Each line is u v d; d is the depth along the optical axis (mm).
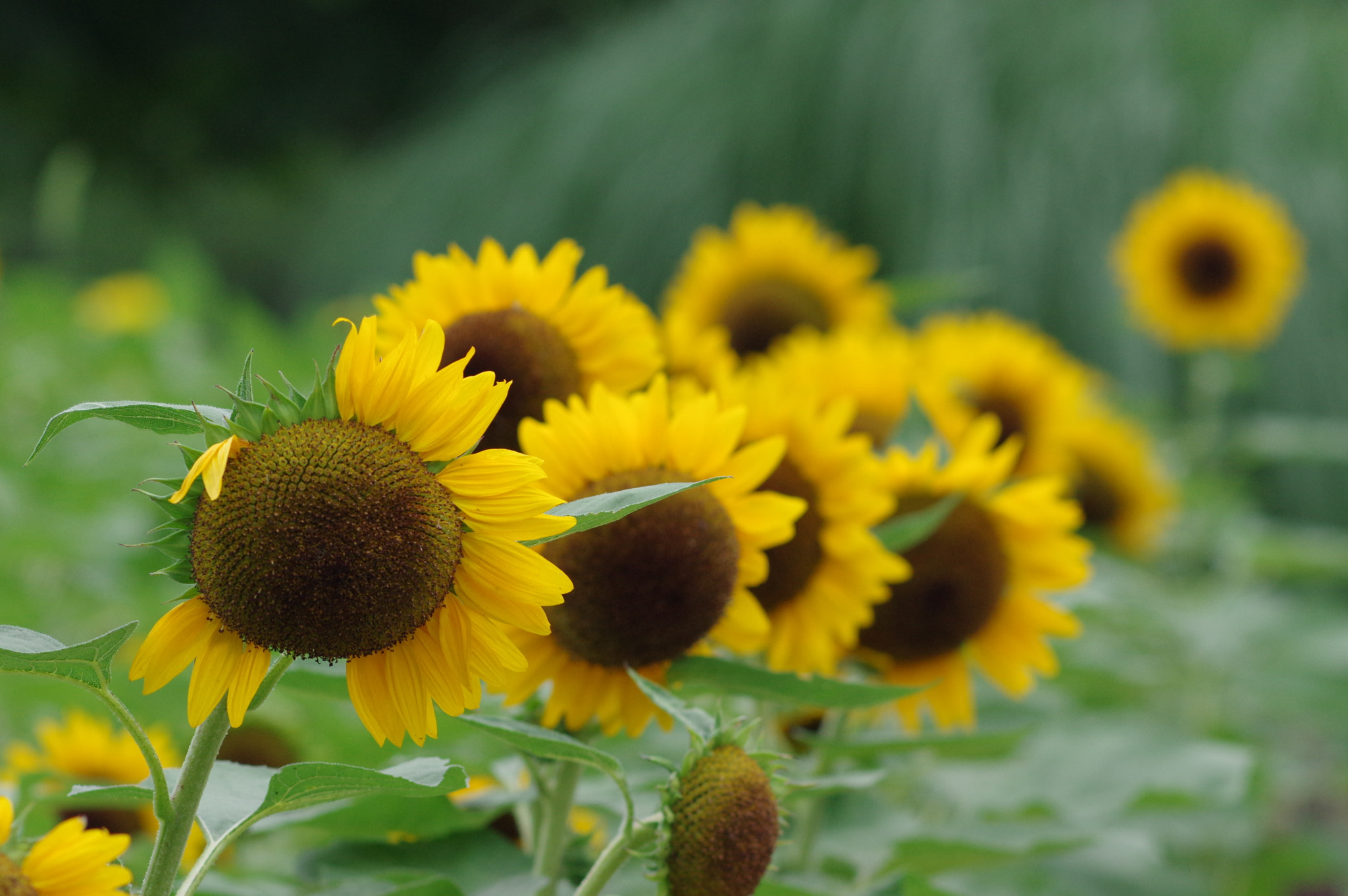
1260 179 8344
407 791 1949
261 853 2418
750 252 2791
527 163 10484
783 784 2041
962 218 8477
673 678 2127
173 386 3545
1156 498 3586
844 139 9016
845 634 2262
